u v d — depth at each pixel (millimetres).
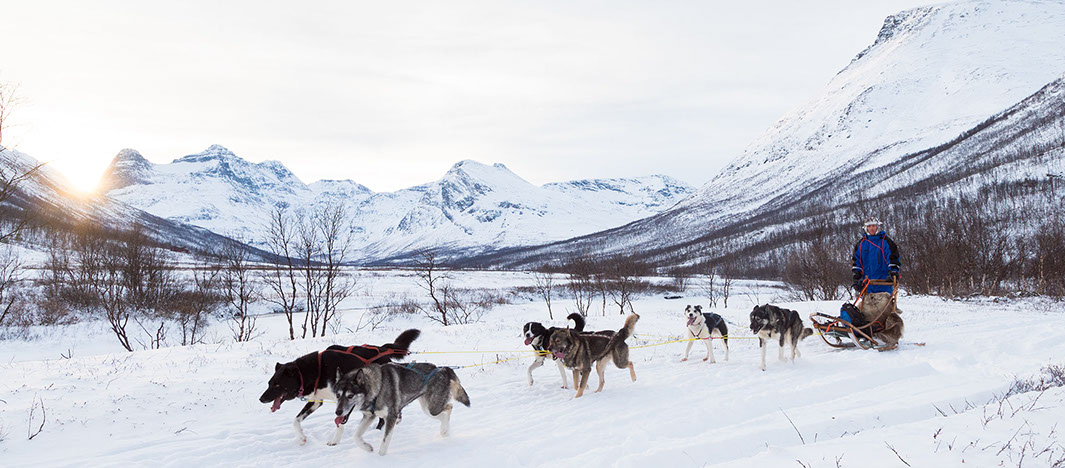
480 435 7227
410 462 6395
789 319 10742
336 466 6301
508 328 17766
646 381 9820
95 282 31422
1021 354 10367
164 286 34312
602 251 190625
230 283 32969
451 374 7449
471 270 80562
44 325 27281
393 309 36594
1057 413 5738
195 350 13195
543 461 6406
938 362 10117
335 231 31188
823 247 34375
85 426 7082
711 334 11148
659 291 51625
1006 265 26125
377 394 6609
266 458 6500
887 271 11781
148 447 6637
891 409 7316
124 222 130125
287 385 7020
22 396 7938
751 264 90625
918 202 99875
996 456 4734
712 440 6469
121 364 10984
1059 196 61938
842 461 4965
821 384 8953
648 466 5945
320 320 34469
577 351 9023
